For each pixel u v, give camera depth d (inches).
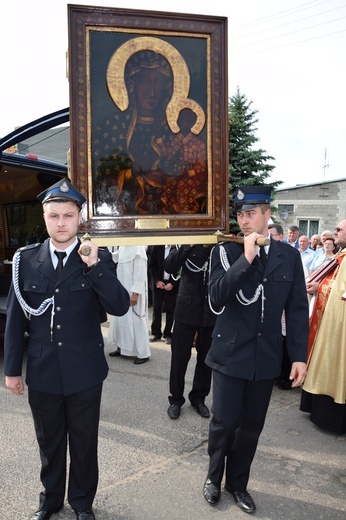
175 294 252.7
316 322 155.8
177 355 156.3
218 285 95.8
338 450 137.3
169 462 126.8
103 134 105.7
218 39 111.0
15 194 276.7
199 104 111.7
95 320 94.7
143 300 218.4
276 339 102.0
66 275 90.9
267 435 146.0
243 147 557.6
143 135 108.7
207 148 112.8
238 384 101.4
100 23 102.9
